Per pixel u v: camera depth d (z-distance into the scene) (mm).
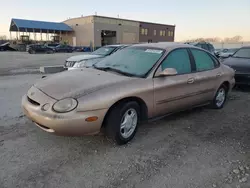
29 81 8289
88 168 2725
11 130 3689
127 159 2947
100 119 2951
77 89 2980
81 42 45906
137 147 3279
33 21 42375
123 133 3301
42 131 3674
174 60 3955
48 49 31828
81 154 3033
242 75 6828
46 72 11047
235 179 2602
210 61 4812
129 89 3193
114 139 3215
